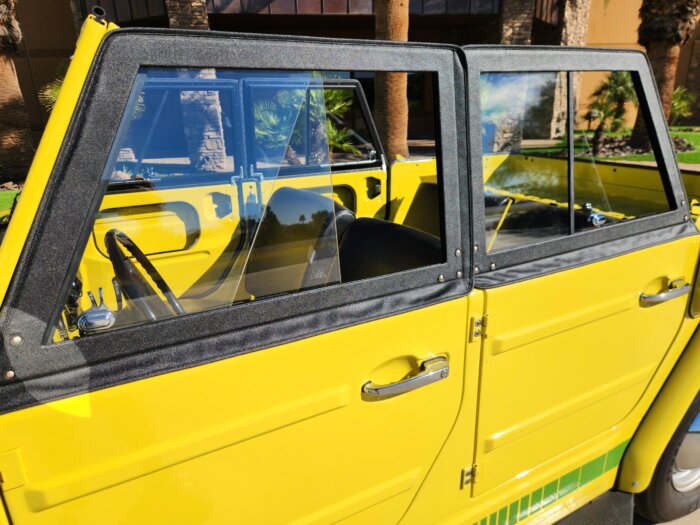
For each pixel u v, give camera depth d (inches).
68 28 504.1
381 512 57.0
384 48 49.4
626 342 72.3
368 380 51.2
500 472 66.3
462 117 54.3
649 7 391.2
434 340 54.1
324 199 60.7
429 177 115.4
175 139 70.8
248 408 45.0
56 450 38.2
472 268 56.4
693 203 87.9
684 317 79.2
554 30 492.7
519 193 76.2
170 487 43.3
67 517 39.8
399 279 52.0
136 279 54.4
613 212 76.7
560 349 64.9
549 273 60.4
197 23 344.8
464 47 53.7
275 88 66.7
